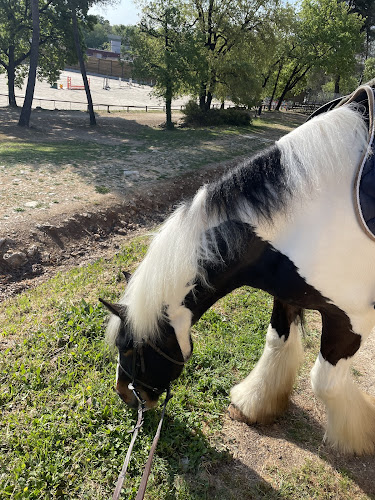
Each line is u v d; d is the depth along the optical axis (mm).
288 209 1131
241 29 11305
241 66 10930
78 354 1877
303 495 1368
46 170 4719
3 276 2756
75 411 1557
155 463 1393
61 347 1947
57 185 4188
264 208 1124
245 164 1207
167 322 1191
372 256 1159
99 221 3617
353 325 1263
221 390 1799
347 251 1138
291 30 13211
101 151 6301
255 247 1185
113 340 1238
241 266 1215
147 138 8547
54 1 10266
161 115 13922
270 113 16156
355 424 1503
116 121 11586
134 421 1537
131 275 1319
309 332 2262
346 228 1123
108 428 1489
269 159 1177
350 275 1169
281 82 17047
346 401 1474
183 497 1299
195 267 1121
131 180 4656
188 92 11055
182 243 1106
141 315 1127
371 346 2205
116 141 7953
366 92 1221
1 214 3295
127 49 12422
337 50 14000
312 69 15062
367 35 18719
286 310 1580
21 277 2811
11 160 5012
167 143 7754
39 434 1439
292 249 1156
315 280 1168
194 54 9922
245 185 1156
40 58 11570
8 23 10195
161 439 1479
